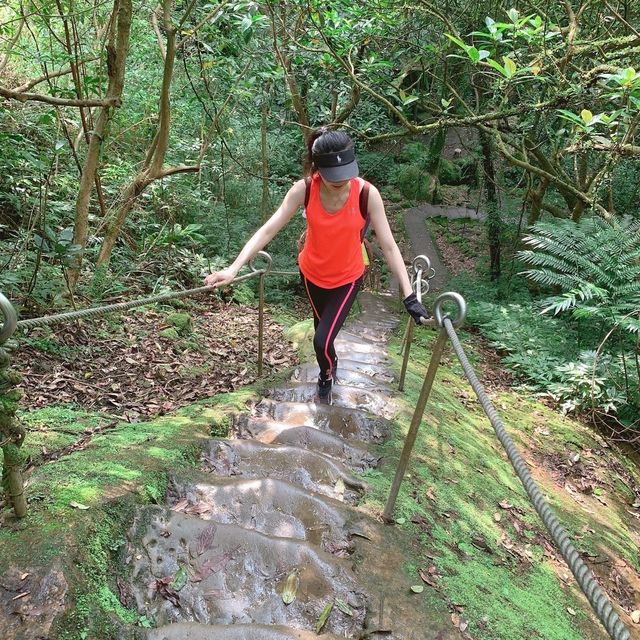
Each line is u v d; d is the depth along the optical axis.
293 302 9.33
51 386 3.71
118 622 1.84
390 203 18.66
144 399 3.85
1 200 5.65
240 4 5.33
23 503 2.09
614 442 5.46
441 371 5.84
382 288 11.12
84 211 5.01
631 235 6.53
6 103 6.04
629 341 6.49
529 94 6.79
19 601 1.79
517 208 11.52
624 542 3.89
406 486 3.09
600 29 6.40
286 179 9.16
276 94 9.28
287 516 2.58
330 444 3.32
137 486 2.41
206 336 5.71
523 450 4.69
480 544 2.93
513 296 9.61
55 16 5.34
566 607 2.83
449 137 22.05
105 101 4.73
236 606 2.08
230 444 3.02
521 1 6.70
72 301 4.75
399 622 2.15
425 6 6.19
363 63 6.28
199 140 8.75
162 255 7.10
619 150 4.57
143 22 8.09
